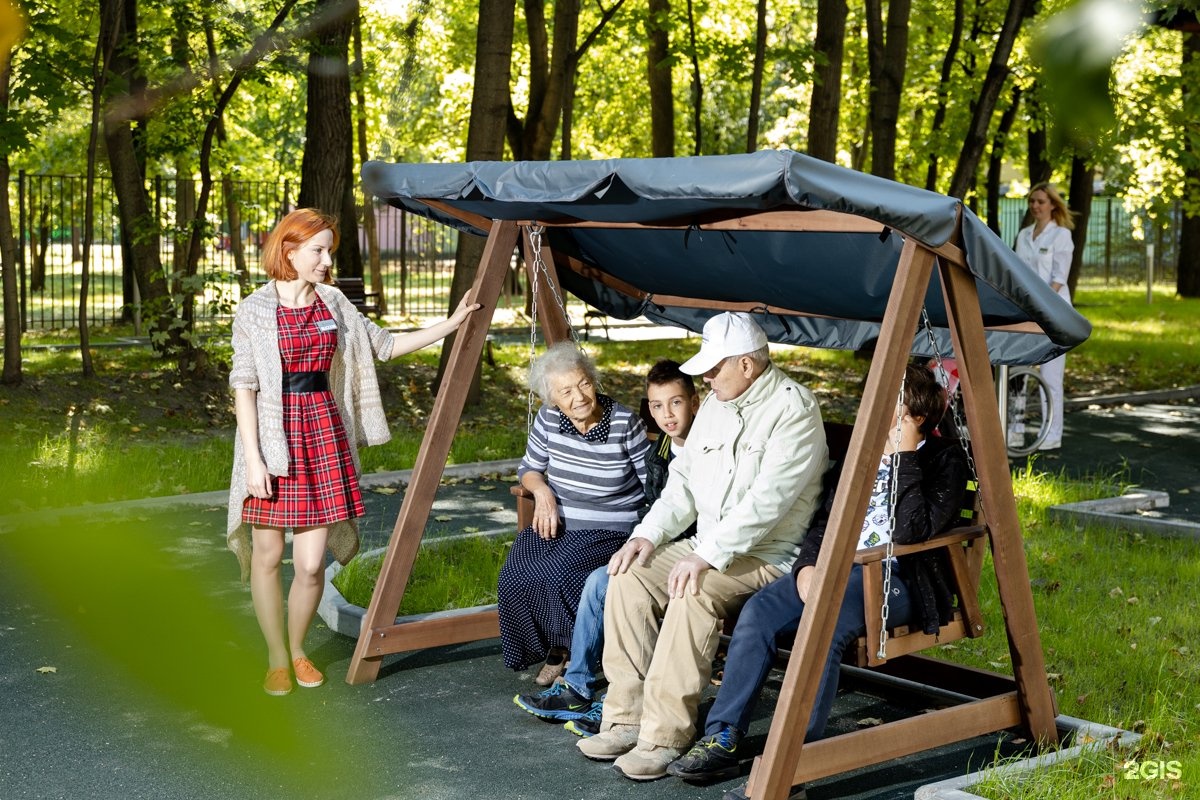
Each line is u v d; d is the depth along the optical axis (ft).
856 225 12.06
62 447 30.89
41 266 79.56
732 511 13.24
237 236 66.54
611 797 12.28
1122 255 108.27
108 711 14.39
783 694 11.50
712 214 13.32
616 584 13.79
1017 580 13.21
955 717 12.96
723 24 70.28
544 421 16.08
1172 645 17.19
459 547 23.03
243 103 64.23
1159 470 32.48
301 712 14.74
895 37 45.85
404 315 72.02
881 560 12.16
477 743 13.82
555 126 52.01
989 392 12.71
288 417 14.89
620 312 19.13
